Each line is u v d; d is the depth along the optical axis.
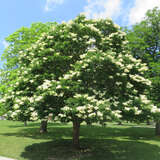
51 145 12.09
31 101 8.20
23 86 9.84
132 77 9.01
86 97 7.85
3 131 19.47
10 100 9.86
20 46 17.52
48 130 19.80
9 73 17.69
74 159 9.02
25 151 10.45
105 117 7.25
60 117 8.04
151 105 8.70
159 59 18.88
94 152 10.43
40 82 9.49
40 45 10.26
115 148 11.66
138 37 20.08
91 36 10.38
